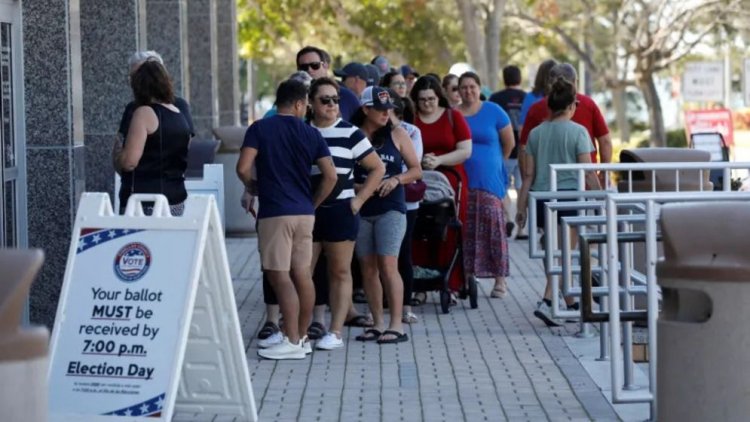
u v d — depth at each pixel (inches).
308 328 983.0
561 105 1076.5
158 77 836.0
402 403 792.3
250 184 889.5
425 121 1123.9
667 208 634.8
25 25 984.3
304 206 887.7
